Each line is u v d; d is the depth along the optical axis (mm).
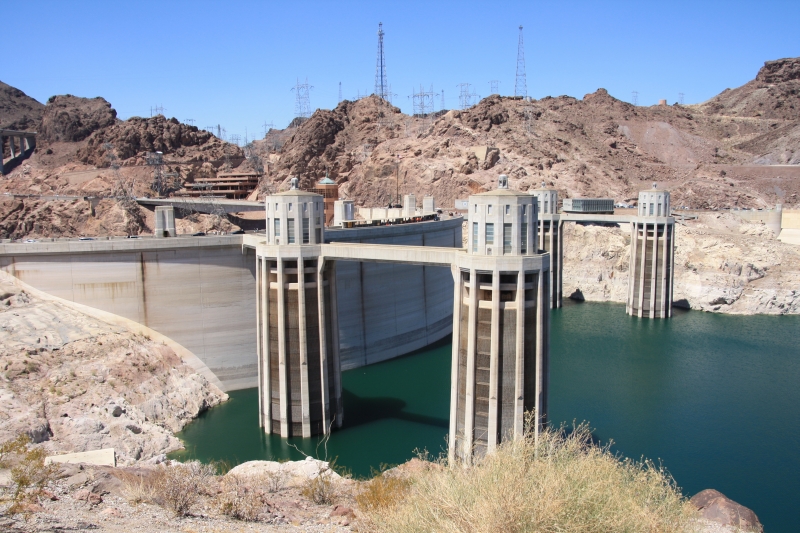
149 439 64000
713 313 140375
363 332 97062
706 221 169625
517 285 55844
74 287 78438
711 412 77688
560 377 91750
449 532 25750
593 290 155375
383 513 30953
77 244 77938
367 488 39156
